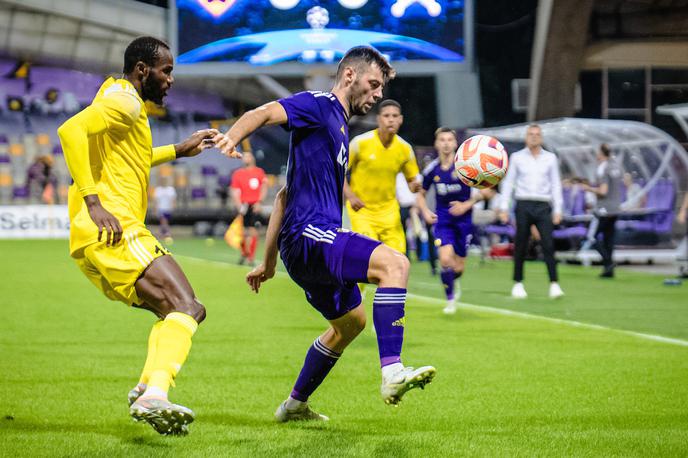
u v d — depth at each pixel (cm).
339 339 1132
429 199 4834
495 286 3356
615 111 7750
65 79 8600
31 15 7331
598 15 7162
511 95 7944
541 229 2891
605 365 1617
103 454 989
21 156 8244
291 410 1169
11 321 2278
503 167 1373
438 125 7956
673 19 7144
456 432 1108
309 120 1028
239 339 1978
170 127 8594
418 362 1652
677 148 4775
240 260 4406
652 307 2625
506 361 1662
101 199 1070
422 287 3362
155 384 970
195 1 5012
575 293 3066
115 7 7338
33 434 1092
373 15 4972
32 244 5853
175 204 7931
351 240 1011
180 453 994
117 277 1055
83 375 1521
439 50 4972
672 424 1155
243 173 4362
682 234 4772
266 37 5025
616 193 4509
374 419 1188
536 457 983
